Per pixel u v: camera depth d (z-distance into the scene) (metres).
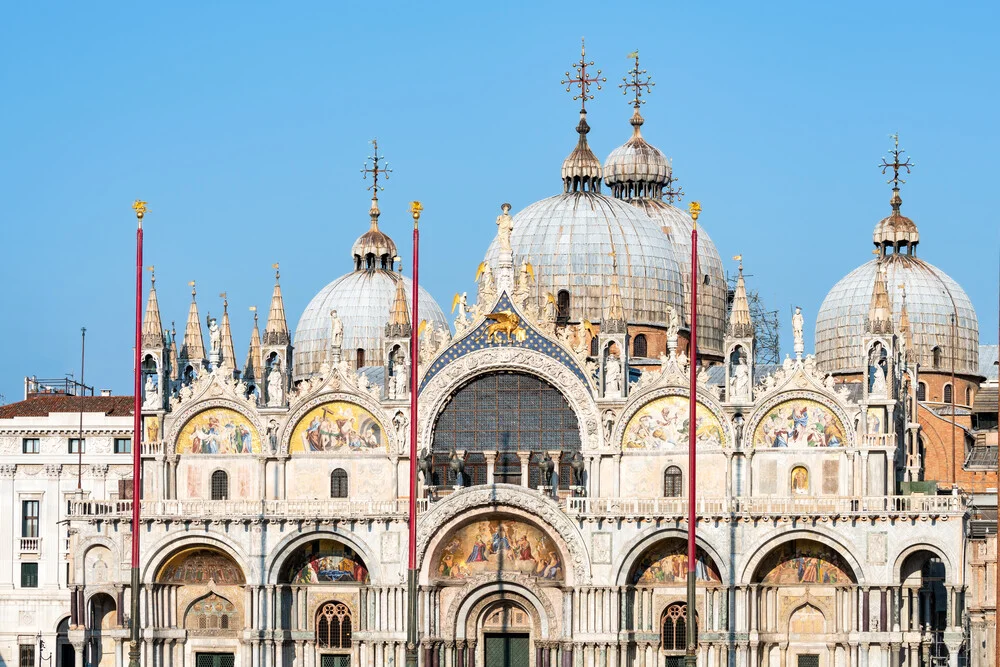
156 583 174.25
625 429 172.25
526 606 171.50
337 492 175.12
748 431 169.88
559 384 173.12
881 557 165.62
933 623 179.12
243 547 172.88
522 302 174.38
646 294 192.88
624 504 169.62
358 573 174.62
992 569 165.62
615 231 194.25
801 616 169.75
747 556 167.88
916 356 194.00
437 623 171.25
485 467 174.75
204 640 175.25
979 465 185.88
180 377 181.88
